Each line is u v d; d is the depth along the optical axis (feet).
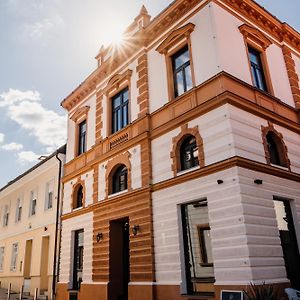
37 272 70.59
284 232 37.91
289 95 48.55
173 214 40.24
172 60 46.78
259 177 36.42
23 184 90.33
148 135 46.16
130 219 45.80
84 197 58.23
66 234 60.90
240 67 41.52
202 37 42.09
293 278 36.42
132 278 42.91
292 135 44.91
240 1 45.01
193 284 37.06
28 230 80.07
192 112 40.29
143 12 54.24
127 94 54.39
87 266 53.01
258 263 31.89
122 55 55.67
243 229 32.40
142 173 45.78
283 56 51.24
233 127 36.35
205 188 37.09
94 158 57.72
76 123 67.00
